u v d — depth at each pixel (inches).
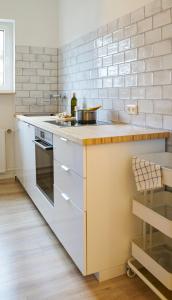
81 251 68.8
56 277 72.5
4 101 146.2
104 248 69.9
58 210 83.8
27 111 145.3
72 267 76.6
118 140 66.5
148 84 81.0
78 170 67.2
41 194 101.7
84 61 118.3
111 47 97.9
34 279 71.6
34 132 106.8
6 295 65.9
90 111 96.0
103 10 101.7
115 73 96.7
